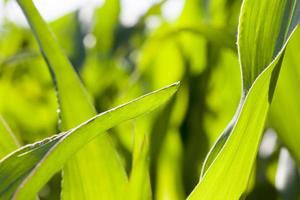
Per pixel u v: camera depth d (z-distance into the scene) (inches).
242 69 50.1
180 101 101.9
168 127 91.4
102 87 139.7
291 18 50.2
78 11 173.0
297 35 66.6
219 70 102.8
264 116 49.0
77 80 57.3
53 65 57.1
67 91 57.1
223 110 103.2
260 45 50.4
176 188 98.1
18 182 40.5
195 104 101.9
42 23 56.9
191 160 98.6
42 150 41.2
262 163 95.5
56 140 41.5
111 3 160.4
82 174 54.6
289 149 69.4
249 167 49.6
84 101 57.2
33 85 145.6
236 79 102.0
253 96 48.1
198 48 104.6
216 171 48.7
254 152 49.3
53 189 101.9
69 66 57.3
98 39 158.7
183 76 103.3
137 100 43.3
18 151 41.1
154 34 111.4
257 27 50.2
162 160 93.4
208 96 102.5
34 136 136.6
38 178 40.1
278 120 68.9
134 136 56.2
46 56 57.0
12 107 140.5
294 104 68.2
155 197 90.7
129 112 43.4
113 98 137.6
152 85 116.3
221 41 82.4
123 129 102.8
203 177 48.5
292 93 68.2
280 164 84.3
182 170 98.0
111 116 42.9
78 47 166.2
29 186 39.8
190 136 100.3
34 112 139.3
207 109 101.9
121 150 98.7
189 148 99.3
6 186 40.4
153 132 91.0
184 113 101.2
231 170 49.0
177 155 98.3
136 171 55.1
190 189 98.0
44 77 149.3
